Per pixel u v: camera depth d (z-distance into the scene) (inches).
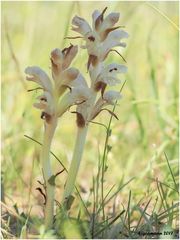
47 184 117.6
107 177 170.7
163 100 201.0
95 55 114.7
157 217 126.2
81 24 114.7
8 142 178.4
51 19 284.8
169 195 143.5
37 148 183.0
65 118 210.4
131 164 172.2
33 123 197.8
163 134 182.9
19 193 160.2
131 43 222.2
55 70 113.5
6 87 215.2
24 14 273.3
